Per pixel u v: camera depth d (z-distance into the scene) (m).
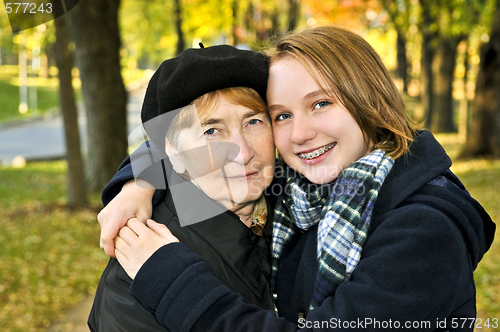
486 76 12.32
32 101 29.56
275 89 1.28
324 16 13.60
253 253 1.35
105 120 9.56
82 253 6.28
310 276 1.33
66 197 10.11
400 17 13.33
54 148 18.02
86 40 9.24
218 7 15.56
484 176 10.12
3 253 6.16
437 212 1.15
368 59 1.32
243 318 1.13
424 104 21.05
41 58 38.25
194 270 1.17
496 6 12.02
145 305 1.17
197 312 1.11
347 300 1.11
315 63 1.25
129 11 18.84
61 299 4.96
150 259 1.19
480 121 12.52
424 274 1.09
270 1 14.93
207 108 1.22
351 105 1.25
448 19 12.99
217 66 1.20
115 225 1.27
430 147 1.29
